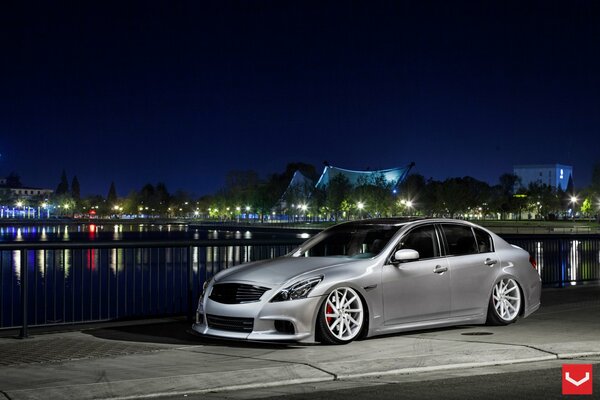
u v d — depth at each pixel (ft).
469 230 34.24
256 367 24.59
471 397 20.20
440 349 27.81
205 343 30.27
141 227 546.26
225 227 423.64
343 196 520.42
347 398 20.33
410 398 20.21
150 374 23.59
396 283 30.58
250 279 29.22
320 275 28.94
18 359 26.63
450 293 32.24
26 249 32.12
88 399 20.42
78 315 66.03
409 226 32.19
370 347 28.53
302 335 28.09
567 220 575.38
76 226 561.02
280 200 635.25
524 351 27.14
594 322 35.40
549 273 55.77
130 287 89.04
